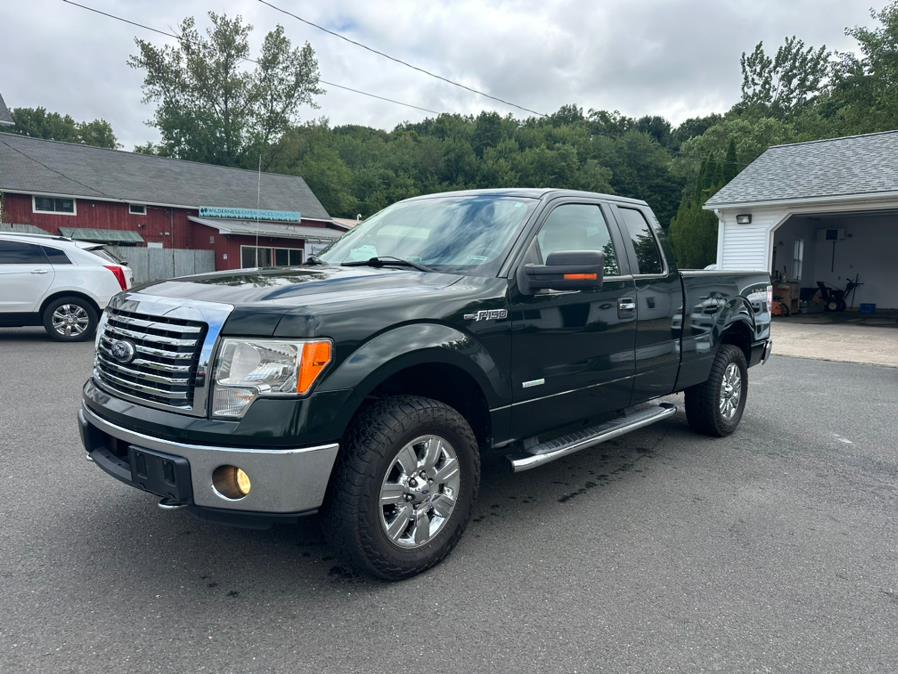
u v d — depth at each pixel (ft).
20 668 7.08
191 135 151.53
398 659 7.46
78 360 26.73
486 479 14.15
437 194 13.97
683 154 208.23
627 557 10.30
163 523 11.10
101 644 7.59
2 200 77.05
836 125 133.90
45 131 222.07
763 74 184.44
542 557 10.25
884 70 113.60
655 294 14.12
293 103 159.63
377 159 207.51
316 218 103.50
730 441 17.53
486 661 7.46
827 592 9.30
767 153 62.95
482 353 10.04
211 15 149.59
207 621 8.16
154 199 90.79
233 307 8.28
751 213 54.85
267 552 10.16
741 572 9.87
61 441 15.53
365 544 8.69
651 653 7.69
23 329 36.91
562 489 13.55
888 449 16.92
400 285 10.00
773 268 62.80
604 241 13.29
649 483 13.98
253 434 7.80
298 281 9.79
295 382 7.92
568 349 11.76
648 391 14.20
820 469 15.16
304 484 8.03
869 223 67.15
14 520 11.08
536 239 11.55
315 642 7.76
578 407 12.25
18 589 8.81
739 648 7.84
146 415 8.41
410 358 8.91
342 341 8.25
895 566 10.19
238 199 100.17
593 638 7.98
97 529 10.81
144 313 8.90
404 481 9.14
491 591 9.11
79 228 86.17
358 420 8.91
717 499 13.05
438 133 228.02
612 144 213.46
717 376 16.83
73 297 31.76
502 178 185.06
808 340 41.55
